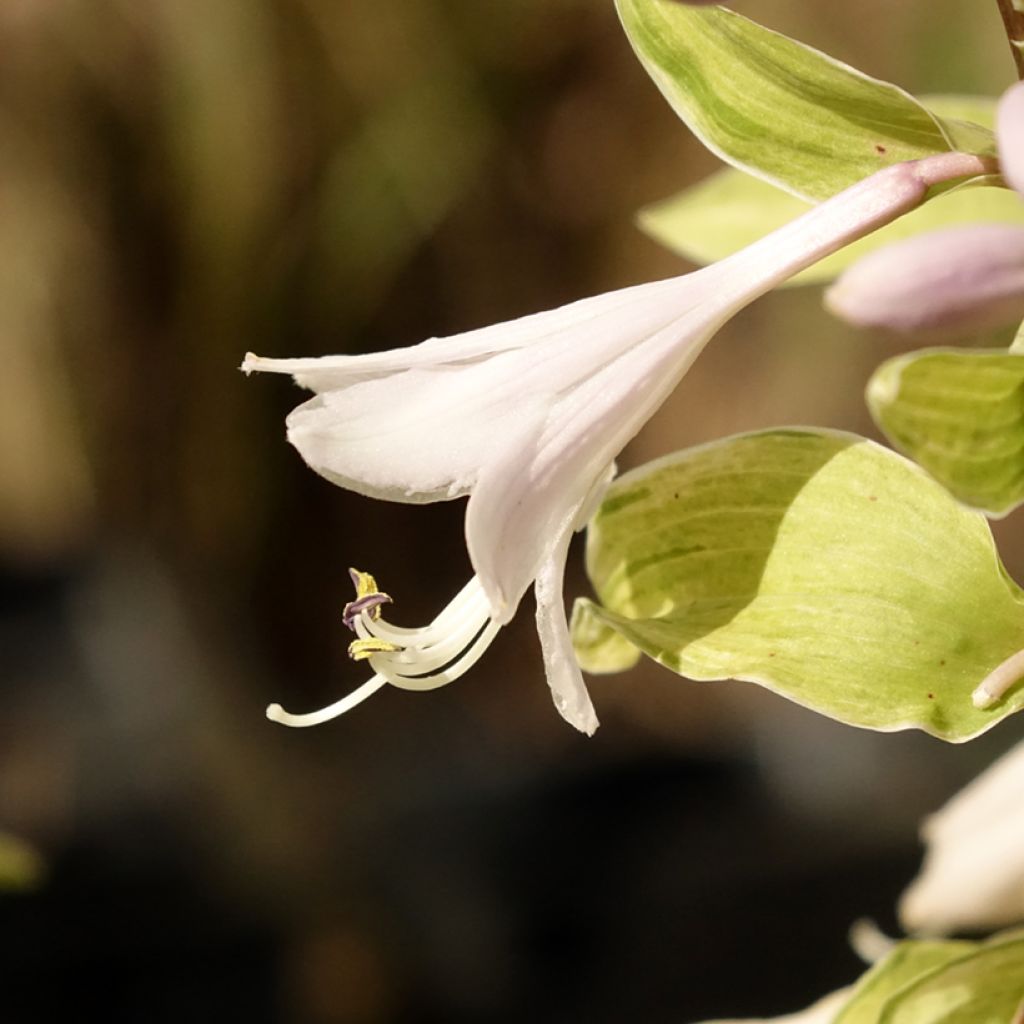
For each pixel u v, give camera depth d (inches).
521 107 35.8
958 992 15.2
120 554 37.4
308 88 34.4
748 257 14.3
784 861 32.1
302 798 33.6
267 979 31.1
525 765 35.5
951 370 13.7
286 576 38.3
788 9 38.5
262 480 37.6
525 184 36.5
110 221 35.1
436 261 36.8
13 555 36.9
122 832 31.4
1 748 32.2
